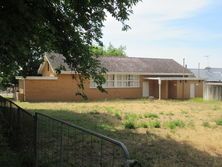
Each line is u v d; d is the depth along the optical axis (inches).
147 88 1888.5
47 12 398.0
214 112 1025.5
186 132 629.3
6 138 446.0
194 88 1935.3
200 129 671.8
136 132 606.9
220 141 551.5
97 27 483.5
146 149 462.3
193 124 733.3
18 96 1488.7
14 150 391.5
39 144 324.2
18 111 403.5
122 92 1792.6
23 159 340.8
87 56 484.4
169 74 1950.1
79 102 1417.3
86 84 1642.5
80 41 474.0
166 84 1868.8
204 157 440.5
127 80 1813.5
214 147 506.0
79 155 313.1
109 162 323.0
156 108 1141.7
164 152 449.4
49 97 1542.8
